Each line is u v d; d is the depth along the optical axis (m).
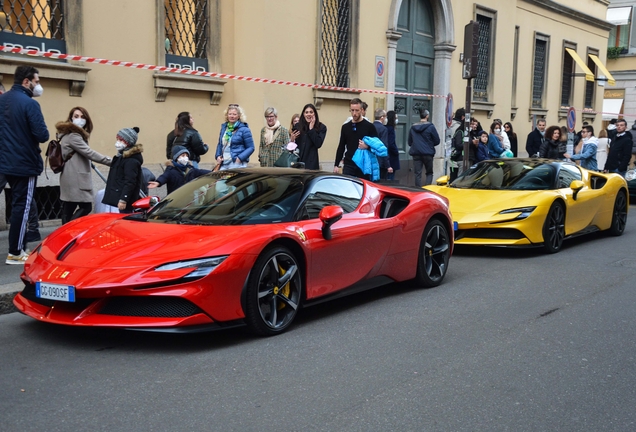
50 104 9.09
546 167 9.15
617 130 14.68
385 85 14.85
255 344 4.57
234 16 11.78
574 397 3.76
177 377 3.92
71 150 7.33
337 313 5.47
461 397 3.71
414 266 6.21
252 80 11.18
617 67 35.41
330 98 13.22
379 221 5.75
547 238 8.28
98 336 4.71
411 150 13.10
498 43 19.42
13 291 5.39
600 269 7.50
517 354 4.49
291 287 4.91
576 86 25.14
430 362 4.29
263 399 3.61
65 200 7.39
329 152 13.48
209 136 11.50
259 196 5.29
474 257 8.22
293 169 5.86
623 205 10.33
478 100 18.88
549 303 5.91
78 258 4.49
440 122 17.08
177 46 10.95
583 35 25.14
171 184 8.06
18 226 6.60
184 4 10.98
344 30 13.66
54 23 9.12
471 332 4.97
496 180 9.09
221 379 3.90
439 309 5.64
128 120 10.12
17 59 8.52
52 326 4.94
